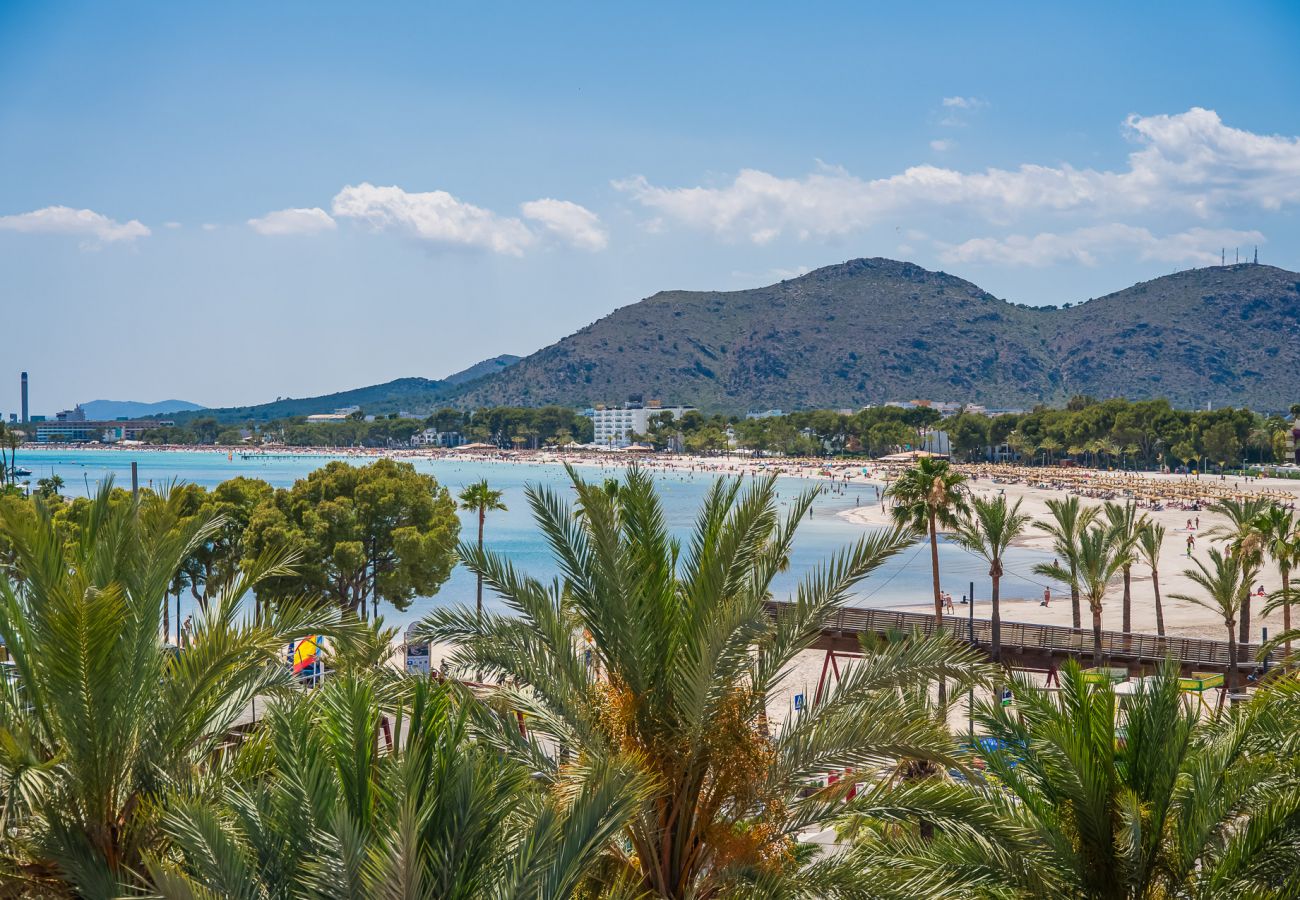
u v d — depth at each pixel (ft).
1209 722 52.70
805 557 348.18
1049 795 41.14
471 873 27.17
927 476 152.66
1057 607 249.14
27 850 34.37
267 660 43.34
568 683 39.45
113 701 35.50
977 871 39.34
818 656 158.81
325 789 28.09
